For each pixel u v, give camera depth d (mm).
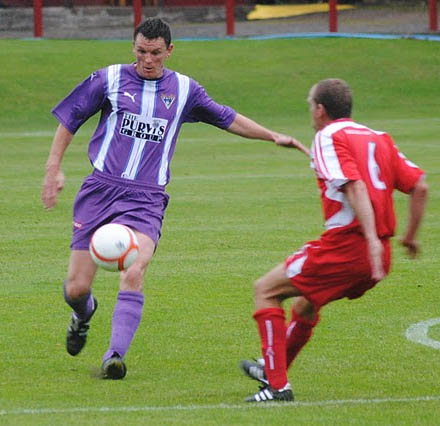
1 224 47531
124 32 148625
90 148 25219
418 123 102750
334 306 31906
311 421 20266
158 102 24828
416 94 121125
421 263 38469
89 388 23078
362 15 154125
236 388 23203
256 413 20875
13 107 110375
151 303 32188
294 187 60500
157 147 24922
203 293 33594
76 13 149375
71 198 56000
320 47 136250
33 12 146625
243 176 66000
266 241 43031
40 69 122812
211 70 126750
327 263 21266
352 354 26344
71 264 24906
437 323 29750
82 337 25734
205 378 24141
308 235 44438
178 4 154625
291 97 118312
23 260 39156
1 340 27734
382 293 33656
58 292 33719
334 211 21219
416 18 152125
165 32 24609
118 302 23953
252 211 51375
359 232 21141
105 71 24922
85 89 24906
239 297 33000
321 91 21875
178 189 59750
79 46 135125
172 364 25469
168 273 36719
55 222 48125
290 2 163000
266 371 21969
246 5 156000
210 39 141375
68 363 25516
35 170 69500
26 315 30625
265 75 125500
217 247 41750
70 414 20734
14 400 21938
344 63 130625
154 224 24656
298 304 22719
